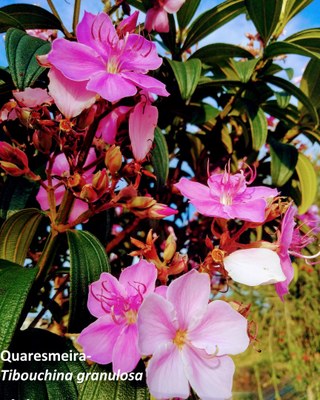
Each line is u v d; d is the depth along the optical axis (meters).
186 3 0.35
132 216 0.41
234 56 0.37
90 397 0.22
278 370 1.18
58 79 0.22
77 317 0.22
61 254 0.40
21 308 0.19
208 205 0.24
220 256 0.23
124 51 0.23
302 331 1.21
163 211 0.23
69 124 0.22
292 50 0.34
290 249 0.29
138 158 0.24
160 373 0.20
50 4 0.32
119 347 0.21
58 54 0.21
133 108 0.25
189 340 0.21
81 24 0.23
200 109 0.37
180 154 0.43
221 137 0.41
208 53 0.36
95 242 0.24
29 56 0.25
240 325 0.22
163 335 0.21
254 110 0.37
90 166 0.25
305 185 0.41
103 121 0.26
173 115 0.39
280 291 0.25
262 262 0.23
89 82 0.21
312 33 0.35
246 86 0.37
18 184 0.32
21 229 0.27
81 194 0.22
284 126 0.44
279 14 0.35
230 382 0.21
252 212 0.24
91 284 0.22
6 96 0.30
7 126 0.32
